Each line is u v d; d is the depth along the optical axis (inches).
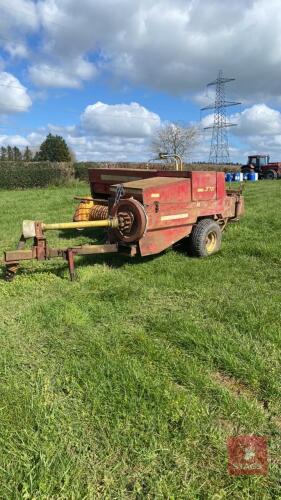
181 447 101.7
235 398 120.0
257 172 1504.7
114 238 241.3
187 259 263.9
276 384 125.9
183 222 256.4
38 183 1159.6
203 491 90.6
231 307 183.9
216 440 103.7
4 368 135.3
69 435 105.7
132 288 209.5
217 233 278.5
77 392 122.6
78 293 204.4
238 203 309.9
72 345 151.7
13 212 498.6
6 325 171.0
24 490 89.0
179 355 143.5
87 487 90.8
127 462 98.0
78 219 336.8
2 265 250.5
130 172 300.4
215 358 140.9
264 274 236.2
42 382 128.4
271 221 391.5
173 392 121.2
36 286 215.3
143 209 227.0
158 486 90.7
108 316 177.2
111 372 131.3
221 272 237.0
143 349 144.9
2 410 113.2
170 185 242.4
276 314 175.0
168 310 184.2
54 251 217.0
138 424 108.7
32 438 103.4
